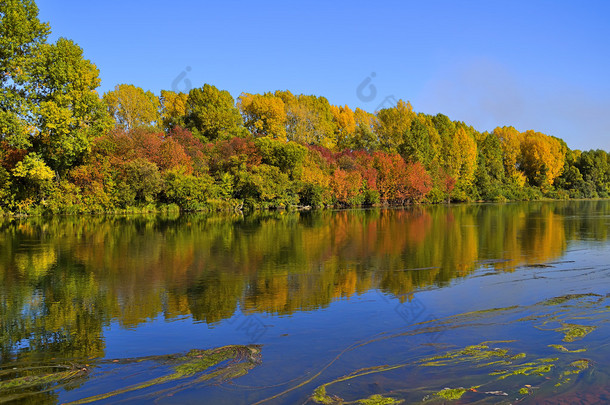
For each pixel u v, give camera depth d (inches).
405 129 3117.6
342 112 3708.2
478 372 263.4
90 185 1647.4
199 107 2832.2
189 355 294.4
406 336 327.6
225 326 354.9
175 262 642.2
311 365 276.5
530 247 787.4
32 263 636.1
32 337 333.7
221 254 712.4
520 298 434.3
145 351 303.9
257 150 2214.6
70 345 316.8
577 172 4008.4
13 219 1419.8
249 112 3213.6
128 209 1752.0
